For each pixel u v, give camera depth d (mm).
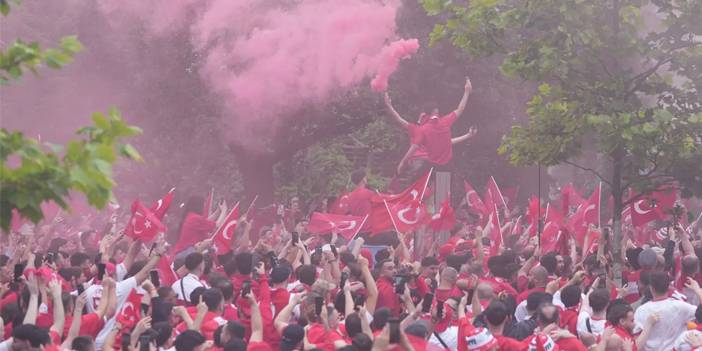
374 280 28125
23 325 20766
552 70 30156
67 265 33906
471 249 36625
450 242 36812
